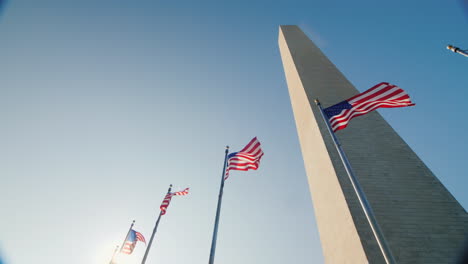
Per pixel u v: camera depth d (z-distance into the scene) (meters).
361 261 11.22
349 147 16.14
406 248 11.04
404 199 13.05
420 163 14.91
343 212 13.30
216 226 11.00
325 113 11.22
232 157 13.98
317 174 18.17
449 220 11.98
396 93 10.36
